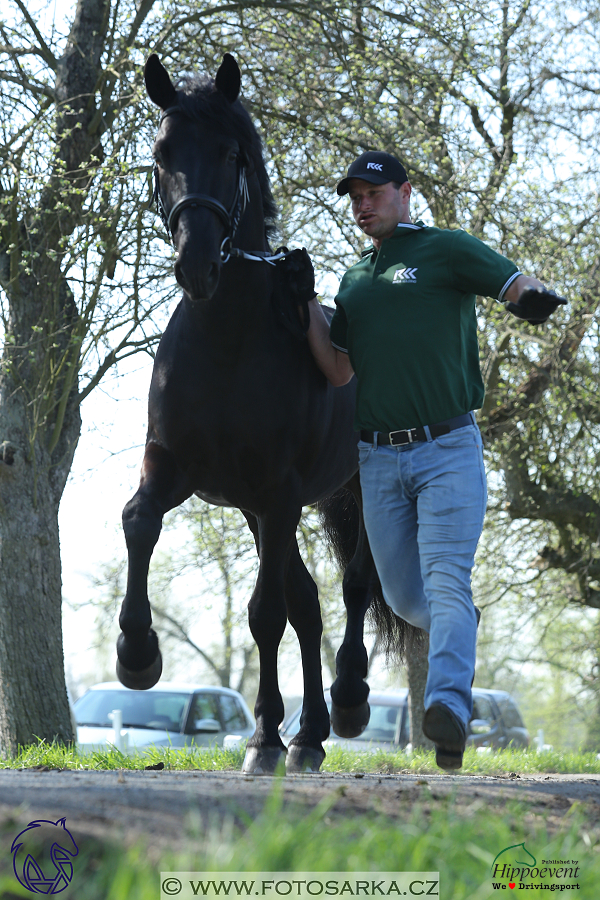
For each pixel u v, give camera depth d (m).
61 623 11.80
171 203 4.85
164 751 9.14
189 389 5.31
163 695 17.78
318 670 6.71
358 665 6.87
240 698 19.22
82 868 2.39
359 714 6.77
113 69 11.66
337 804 3.37
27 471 11.76
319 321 5.70
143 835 2.71
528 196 14.89
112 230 11.58
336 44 13.20
